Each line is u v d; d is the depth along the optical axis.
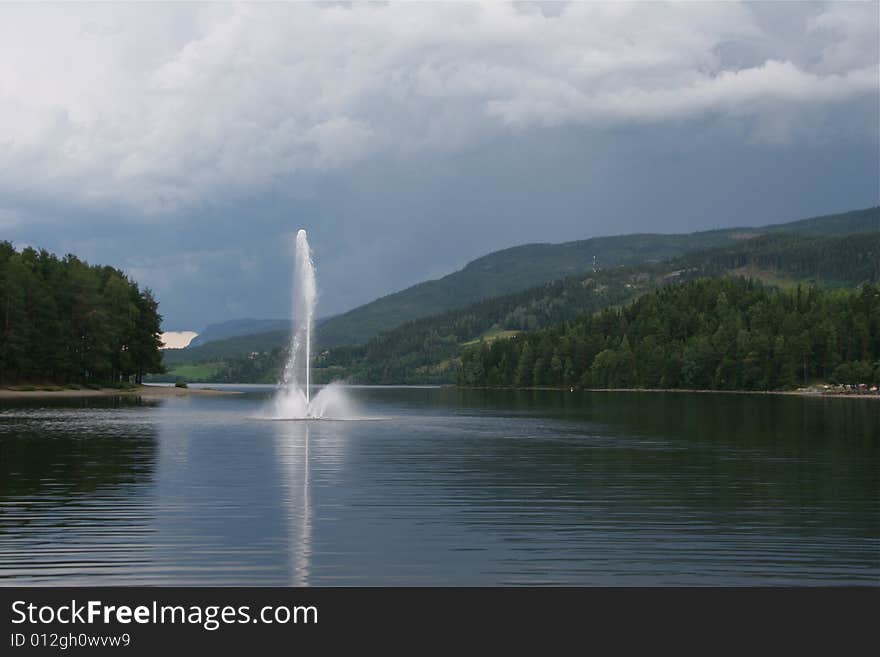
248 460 39.78
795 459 40.62
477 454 43.34
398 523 24.16
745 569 19.44
